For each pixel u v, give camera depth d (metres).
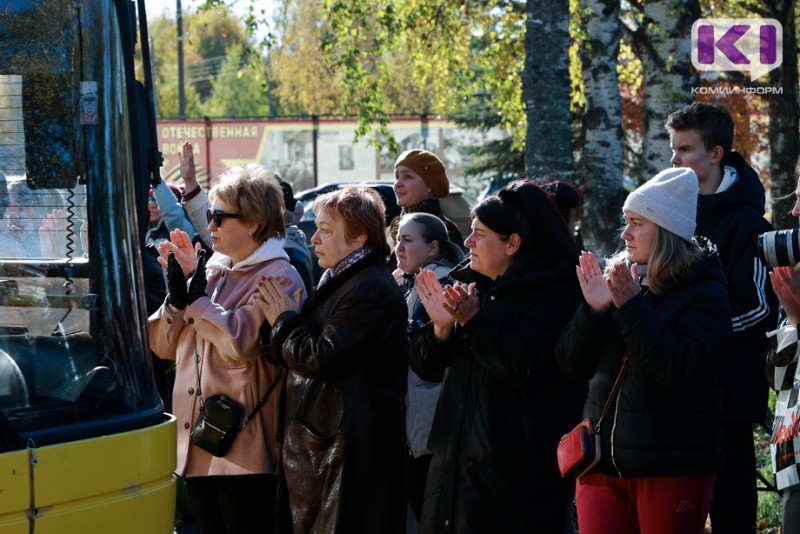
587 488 4.41
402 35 16.44
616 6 13.08
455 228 6.88
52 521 3.67
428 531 4.79
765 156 26.34
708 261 4.40
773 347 4.36
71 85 4.10
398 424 4.83
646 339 4.11
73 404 3.89
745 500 5.26
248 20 15.88
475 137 31.03
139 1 4.73
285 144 32.31
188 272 5.48
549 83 11.47
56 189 4.05
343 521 4.63
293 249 6.88
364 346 4.70
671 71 12.01
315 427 4.75
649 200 4.34
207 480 5.08
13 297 3.91
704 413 4.25
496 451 4.65
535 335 4.67
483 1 16.95
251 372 5.00
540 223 4.84
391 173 32.06
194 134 32.25
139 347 4.15
